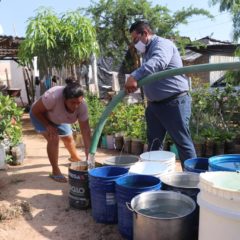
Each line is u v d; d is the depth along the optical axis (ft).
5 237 9.87
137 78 10.87
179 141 12.63
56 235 10.02
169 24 39.22
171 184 10.00
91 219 10.92
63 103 12.76
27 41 25.72
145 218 7.98
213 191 7.00
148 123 13.66
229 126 22.40
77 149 20.98
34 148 21.47
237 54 26.61
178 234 7.98
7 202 12.14
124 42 39.37
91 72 38.93
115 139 20.85
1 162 16.19
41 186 13.79
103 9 37.78
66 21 26.27
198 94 21.97
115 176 10.25
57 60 26.61
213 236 7.12
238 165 9.53
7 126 17.26
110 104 11.47
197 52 48.44
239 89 23.53
